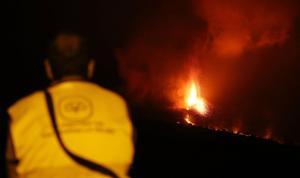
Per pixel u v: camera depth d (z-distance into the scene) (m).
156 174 7.54
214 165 8.84
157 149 8.98
